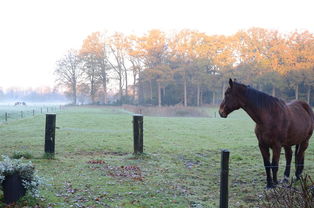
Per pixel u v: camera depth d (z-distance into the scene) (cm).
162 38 6053
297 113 692
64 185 642
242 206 545
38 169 777
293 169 850
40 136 1529
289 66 4922
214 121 2677
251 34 5534
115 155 1062
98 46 6525
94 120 2555
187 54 5762
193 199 582
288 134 657
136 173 774
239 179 751
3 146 1204
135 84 6481
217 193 630
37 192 536
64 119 2594
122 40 6588
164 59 6116
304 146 732
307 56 4975
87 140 1400
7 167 505
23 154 921
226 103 676
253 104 643
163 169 839
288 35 5450
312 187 444
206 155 1107
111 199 566
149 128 2056
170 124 2361
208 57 5631
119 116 3016
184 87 5781
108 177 721
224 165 436
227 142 1461
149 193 607
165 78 5762
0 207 489
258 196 602
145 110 4059
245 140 1537
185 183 700
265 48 5447
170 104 6022
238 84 665
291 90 5316
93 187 637
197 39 5894
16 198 511
